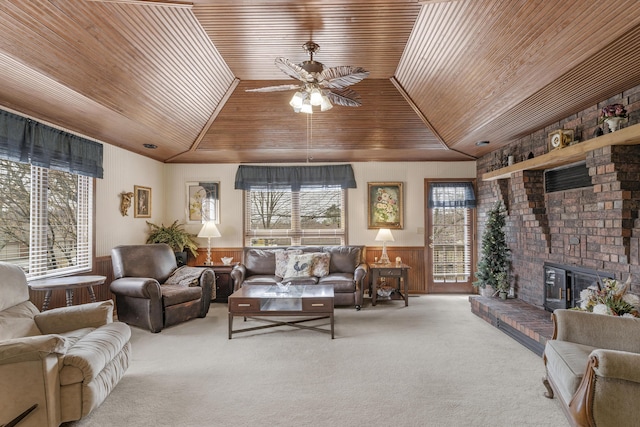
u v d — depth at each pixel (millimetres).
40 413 1968
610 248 3049
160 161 6012
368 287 5867
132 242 5227
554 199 3980
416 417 2236
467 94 3744
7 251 3414
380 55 3643
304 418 2234
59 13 2449
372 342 3607
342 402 2426
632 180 2824
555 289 3926
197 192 6133
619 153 2836
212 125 4918
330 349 3420
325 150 5512
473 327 4105
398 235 6094
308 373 2887
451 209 6105
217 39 3318
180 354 3311
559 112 3623
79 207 4297
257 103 4582
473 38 2973
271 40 3338
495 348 3420
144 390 2607
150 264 4625
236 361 3141
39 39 2523
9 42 2432
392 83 4266
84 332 2619
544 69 2863
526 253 4512
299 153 5676
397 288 5891
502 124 4078
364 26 3107
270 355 3277
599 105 3324
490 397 2484
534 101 3367
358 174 6117
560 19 2410
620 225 2861
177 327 4168
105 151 4684
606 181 2918
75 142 4086
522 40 2730
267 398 2486
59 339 2031
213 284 4832
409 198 6105
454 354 3275
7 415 1925
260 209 6184
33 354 1946
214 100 4426
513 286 4836
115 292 4152
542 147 4219
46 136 3674
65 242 4078
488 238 4969
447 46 3211
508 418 2223
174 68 3527
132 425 2174
